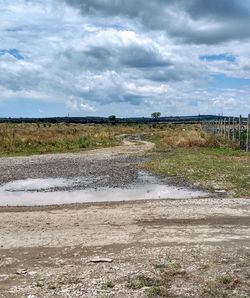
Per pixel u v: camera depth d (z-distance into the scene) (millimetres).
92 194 17781
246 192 17156
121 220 12461
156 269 8203
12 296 7055
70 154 35281
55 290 7285
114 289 7277
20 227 11859
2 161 29875
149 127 113500
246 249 9422
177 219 12477
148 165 25891
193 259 8758
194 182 19734
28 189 19219
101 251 9578
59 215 13344
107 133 65062
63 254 9430
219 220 12289
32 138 42969
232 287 7289
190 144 37688
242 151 32188
